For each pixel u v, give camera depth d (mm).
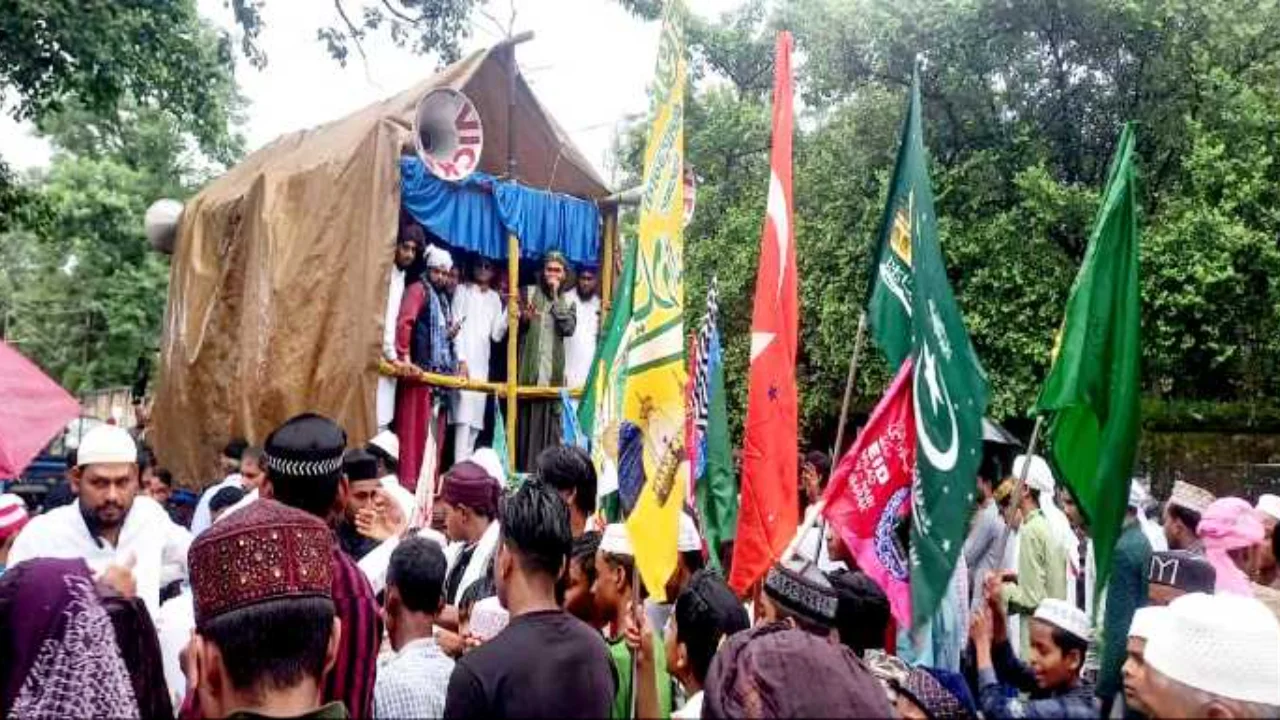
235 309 8727
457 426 8922
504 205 8570
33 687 2479
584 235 9359
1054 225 14320
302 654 2203
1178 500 6020
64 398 5273
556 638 2900
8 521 5121
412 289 8320
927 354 3465
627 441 3828
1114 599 4582
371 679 3057
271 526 2266
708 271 18344
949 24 14781
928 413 3414
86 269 28859
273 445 3250
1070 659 3867
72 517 4320
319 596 2266
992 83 15633
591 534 4020
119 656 2580
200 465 8898
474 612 3902
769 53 20359
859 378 16000
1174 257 13391
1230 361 14570
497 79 9148
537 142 9469
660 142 3949
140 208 27438
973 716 3227
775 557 3799
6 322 32656
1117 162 3666
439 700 3145
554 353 9125
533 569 2979
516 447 9320
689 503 4871
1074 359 3537
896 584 3578
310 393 7977
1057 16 14672
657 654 3588
